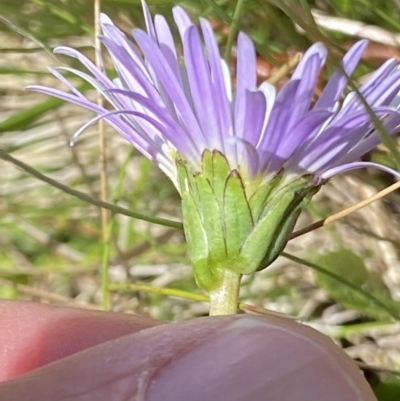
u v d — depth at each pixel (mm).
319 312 81
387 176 75
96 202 50
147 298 84
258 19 71
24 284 87
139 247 86
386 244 77
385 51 68
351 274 76
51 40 83
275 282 82
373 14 72
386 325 72
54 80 87
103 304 69
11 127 77
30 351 60
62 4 73
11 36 86
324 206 81
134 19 75
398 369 71
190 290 84
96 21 62
